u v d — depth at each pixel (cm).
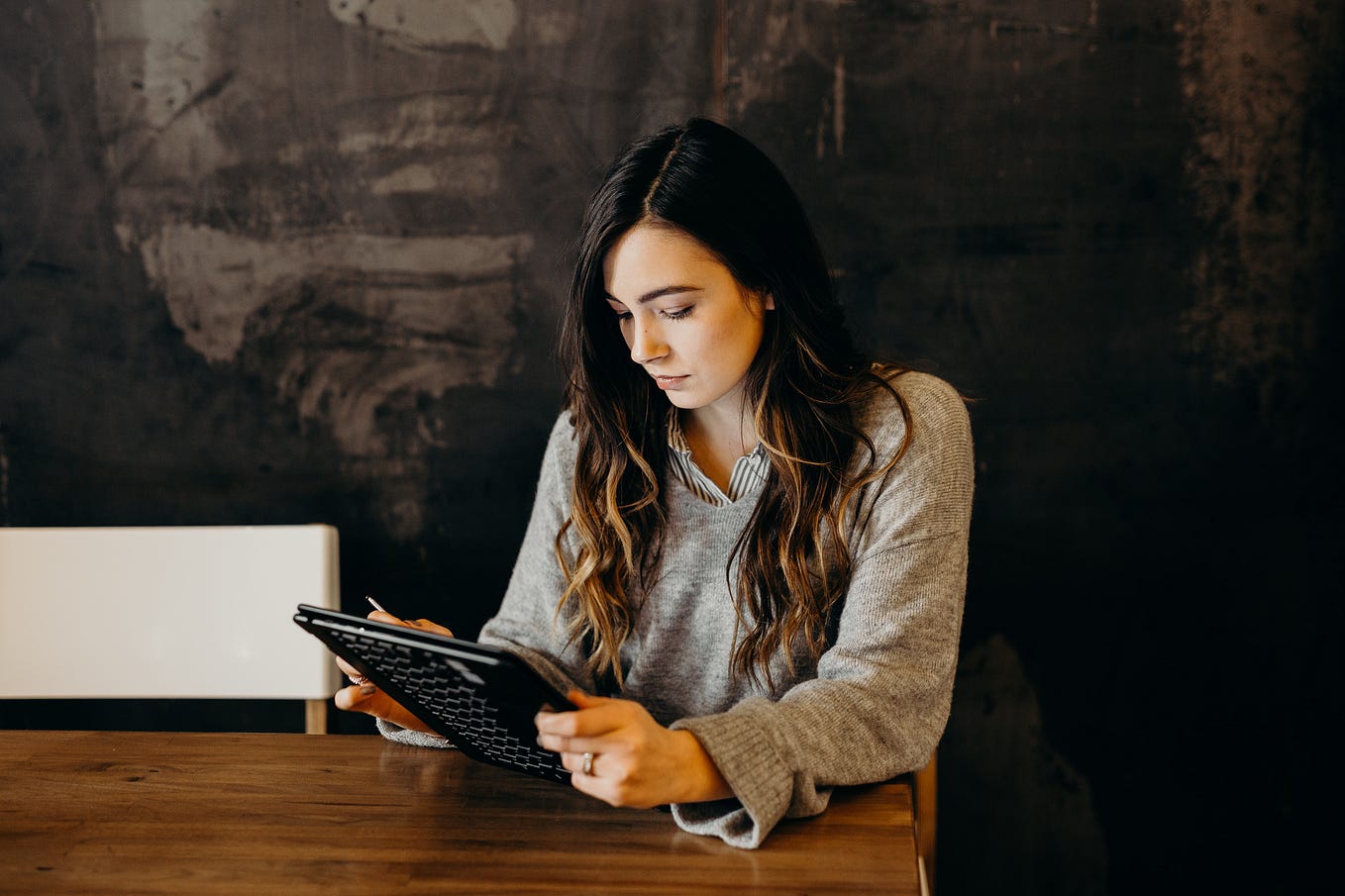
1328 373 175
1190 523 178
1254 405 176
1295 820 184
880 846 89
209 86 176
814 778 94
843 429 113
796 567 114
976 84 171
